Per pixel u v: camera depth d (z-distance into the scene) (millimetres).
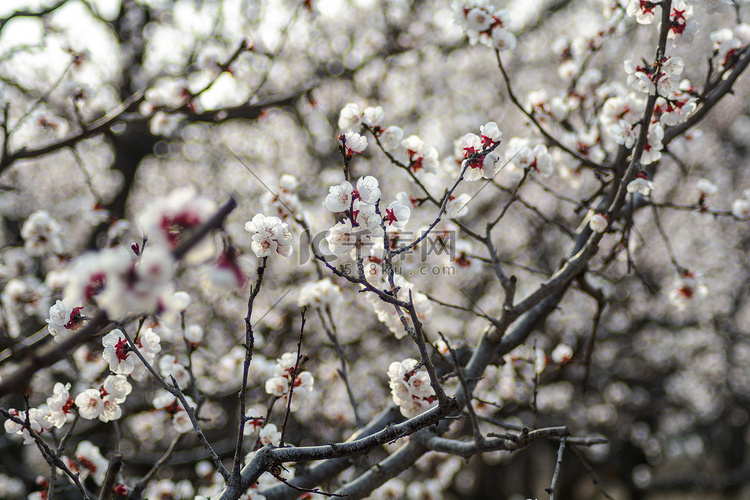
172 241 966
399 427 1617
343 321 6980
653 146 2393
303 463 2479
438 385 1582
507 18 2607
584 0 8047
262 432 2330
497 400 5410
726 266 9516
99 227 7016
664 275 9156
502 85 8672
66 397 2176
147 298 905
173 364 2701
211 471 3441
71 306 1829
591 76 3744
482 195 8281
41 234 4148
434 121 8562
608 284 5438
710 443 10609
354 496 2410
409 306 1601
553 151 3438
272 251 1709
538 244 8414
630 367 9414
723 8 2420
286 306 6469
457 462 5152
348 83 8391
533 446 8875
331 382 5727
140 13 7969
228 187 8102
